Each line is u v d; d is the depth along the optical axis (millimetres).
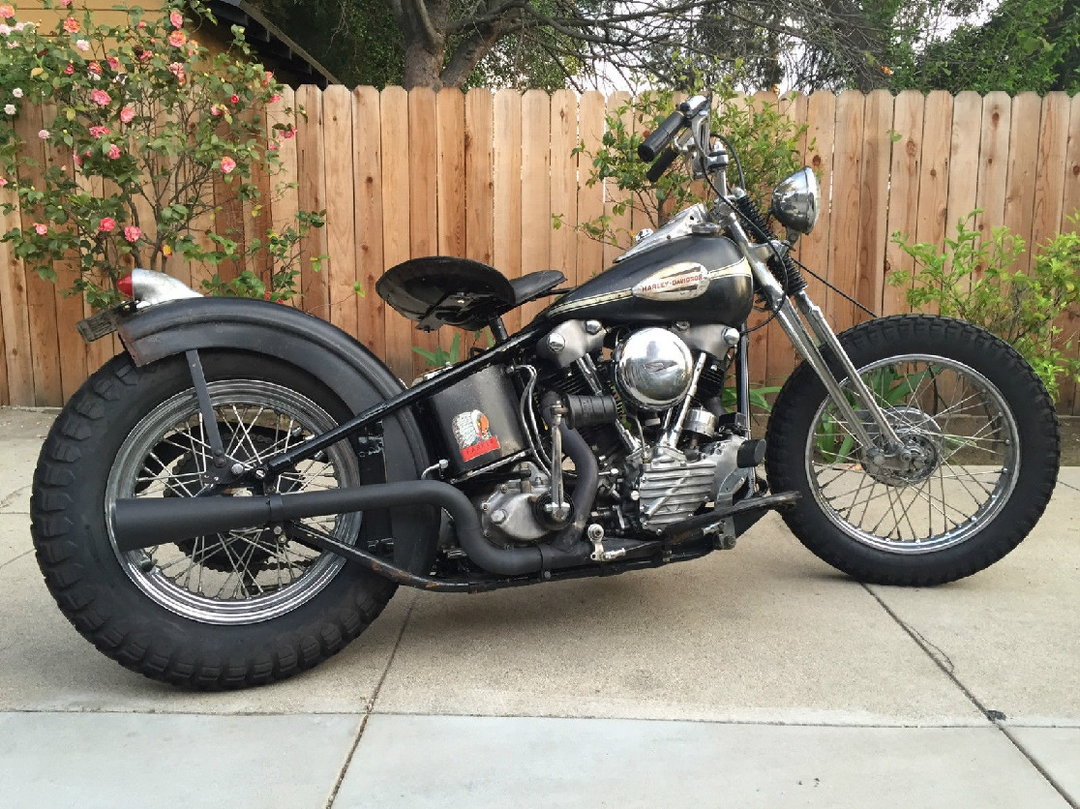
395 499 2078
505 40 10891
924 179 4613
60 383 4945
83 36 4270
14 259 4781
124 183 4164
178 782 1702
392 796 1661
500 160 4617
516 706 1998
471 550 2123
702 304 2338
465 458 2203
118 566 1953
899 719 1939
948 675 2141
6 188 4250
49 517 1896
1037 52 8125
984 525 2676
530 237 4660
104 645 1936
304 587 2133
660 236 2443
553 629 2428
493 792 1676
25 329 4898
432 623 2480
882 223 4637
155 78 4152
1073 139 4586
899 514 3469
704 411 2344
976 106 4559
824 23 8086
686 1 8508
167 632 1970
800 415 2680
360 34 10320
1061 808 1629
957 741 1853
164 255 4312
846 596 2646
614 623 2463
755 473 2529
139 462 2020
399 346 4793
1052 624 2432
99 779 1712
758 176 4102
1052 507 3523
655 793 1675
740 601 2613
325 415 2189
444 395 2225
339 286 4730
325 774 1732
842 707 1989
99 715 1954
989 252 4625
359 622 2141
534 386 2346
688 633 2387
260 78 4387
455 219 4664
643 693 2057
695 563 2967
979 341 2654
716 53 8250
